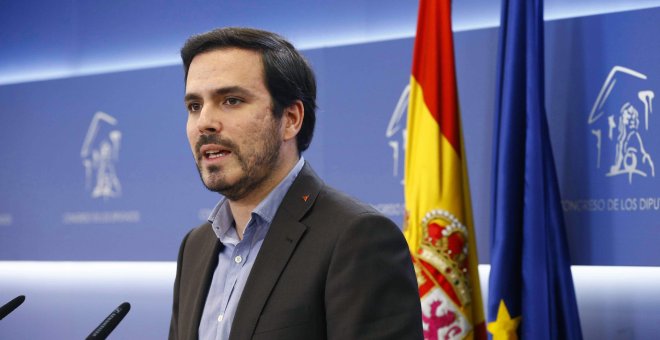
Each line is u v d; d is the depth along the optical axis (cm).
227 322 190
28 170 588
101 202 561
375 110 479
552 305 382
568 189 427
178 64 545
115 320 176
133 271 576
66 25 607
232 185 192
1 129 600
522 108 394
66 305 595
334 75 493
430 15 412
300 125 205
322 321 181
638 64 418
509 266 386
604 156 422
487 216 446
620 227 416
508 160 390
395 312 179
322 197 199
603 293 438
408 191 408
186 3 566
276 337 178
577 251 423
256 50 196
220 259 209
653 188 410
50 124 584
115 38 588
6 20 627
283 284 184
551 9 454
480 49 454
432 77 405
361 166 480
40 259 578
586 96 427
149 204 545
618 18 424
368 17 507
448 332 387
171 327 232
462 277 391
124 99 560
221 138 190
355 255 181
